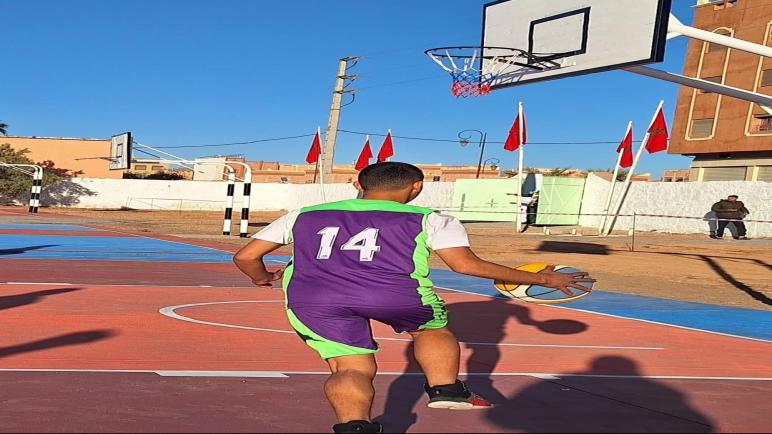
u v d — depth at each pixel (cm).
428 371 412
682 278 1920
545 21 1830
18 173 6538
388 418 466
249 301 1138
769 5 4203
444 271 1934
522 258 2356
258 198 6756
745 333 1026
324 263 384
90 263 1753
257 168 10156
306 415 469
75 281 1343
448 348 411
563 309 1196
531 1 1870
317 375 602
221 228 4003
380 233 386
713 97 4481
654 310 1258
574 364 700
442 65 2008
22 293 1127
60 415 448
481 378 612
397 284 379
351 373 379
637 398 548
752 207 3266
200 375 586
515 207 4066
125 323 862
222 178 7894
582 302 1334
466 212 4388
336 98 5469
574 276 403
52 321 856
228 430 429
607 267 2152
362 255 382
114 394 508
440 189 4672
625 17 1653
